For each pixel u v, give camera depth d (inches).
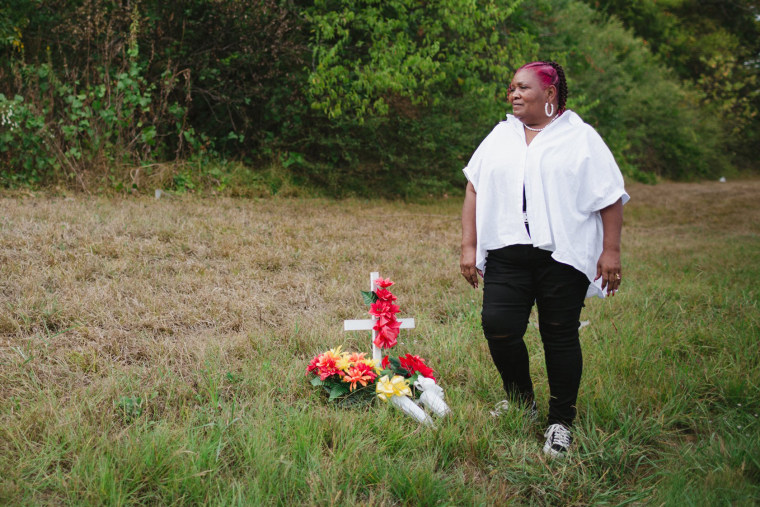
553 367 112.6
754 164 1359.5
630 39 995.3
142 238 234.5
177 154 361.4
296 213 327.0
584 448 109.4
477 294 208.1
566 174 106.1
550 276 108.3
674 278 245.0
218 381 128.4
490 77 513.0
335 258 236.2
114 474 92.0
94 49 367.6
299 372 135.3
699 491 97.3
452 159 477.4
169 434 104.0
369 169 444.1
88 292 171.0
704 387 139.6
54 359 133.5
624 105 880.9
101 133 333.1
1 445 99.4
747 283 235.1
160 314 164.2
